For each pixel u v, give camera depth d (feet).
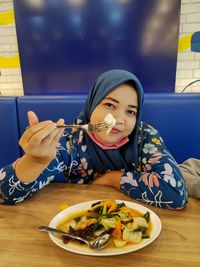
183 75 7.59
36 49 7.63
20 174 2.33
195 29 7.15
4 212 2.30
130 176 2.63
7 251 1.76
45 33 7.43
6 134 5.08
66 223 2.04
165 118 4.67
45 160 2.19
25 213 2.27
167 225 2.03
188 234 1.90
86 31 7.22
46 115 4.93
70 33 7.30
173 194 2.32
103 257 1.67
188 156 4.75
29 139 2.02
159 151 3.02
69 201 2.48
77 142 3.28
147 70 7.27
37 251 1.75
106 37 7.18
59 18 7.23
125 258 1.66
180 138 4.70
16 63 8.32
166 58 7.09
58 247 1.78
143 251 1.72
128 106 2.90
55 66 7.68
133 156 3.16
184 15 7.10
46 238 1.89
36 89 8.02
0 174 2.43
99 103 3.00
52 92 7.96
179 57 7.43
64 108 4.85
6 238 1.90
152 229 1.91
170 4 6.64
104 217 2.04
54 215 2.23
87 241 1.76
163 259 1.64
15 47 8.16
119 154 3.19
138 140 3.21
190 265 1.59
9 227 2.05
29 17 7.36
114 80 2.90
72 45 7.41
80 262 1.63
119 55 7.27
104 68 7.45
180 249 1.73
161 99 4.64
